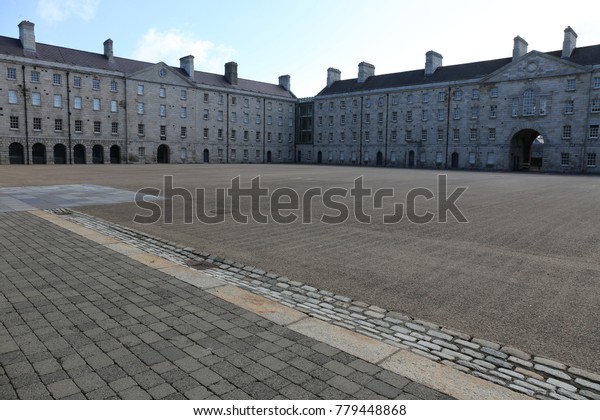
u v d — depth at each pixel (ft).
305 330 16.56
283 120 300.81
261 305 19.19
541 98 197.06
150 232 36.73
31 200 56.85
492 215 47.70
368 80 272.10
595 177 140.77
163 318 17.56
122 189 73.26
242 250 30.55
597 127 182.80
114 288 21.20
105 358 14.16
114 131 223.92
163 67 239.91
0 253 27.94
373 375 13.34
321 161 291.38
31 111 196.13
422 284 23.00
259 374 13.30
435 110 233.14
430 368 13.83
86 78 212.43
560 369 14.16
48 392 12.20
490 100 212.84
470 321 18.16
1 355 14.30
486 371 13.94
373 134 261.24
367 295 21.29
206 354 14.53
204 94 260.01
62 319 17.34
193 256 28.94
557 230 38.78
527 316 18.72
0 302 19.15
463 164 223.92
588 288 22.45
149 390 12.38
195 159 257.34
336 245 32.27
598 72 181.06
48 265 25.20
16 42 197.98
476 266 26.58
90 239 32.35
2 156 189.88
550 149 195.52
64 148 208.13
